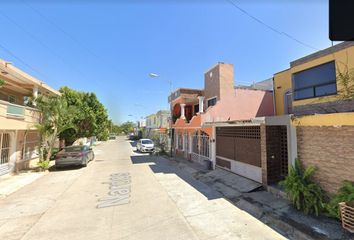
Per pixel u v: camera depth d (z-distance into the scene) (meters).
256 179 9.25
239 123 9.63
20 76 13.10
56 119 14.00
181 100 21.41
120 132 105.19
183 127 19.67
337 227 5.05
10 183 10.20
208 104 18.09
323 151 6.03
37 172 12.77
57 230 5.36
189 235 5.05
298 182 6.23
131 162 17.19
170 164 16.22
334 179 5.71
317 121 6.18
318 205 5.78
